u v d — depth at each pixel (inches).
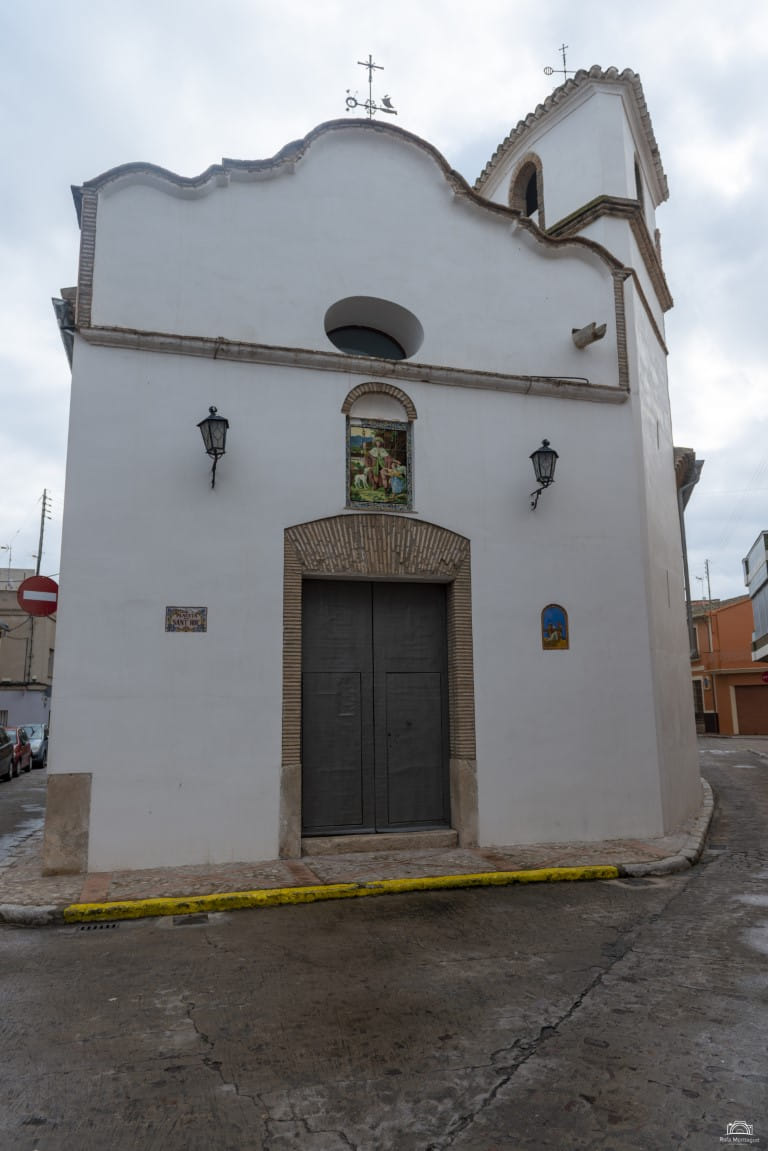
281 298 361.1
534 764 366.9
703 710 1605.6
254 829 322.7
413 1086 140.2
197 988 189.9
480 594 371.9
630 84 477.1
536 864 319.3
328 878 294.8
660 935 234.1
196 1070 146.6
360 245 379.6
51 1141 122.9
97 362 331.0
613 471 410.3
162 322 342.0
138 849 308.2
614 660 390.3
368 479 363.9
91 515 320.2
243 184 363.6
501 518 381.7
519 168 529.7
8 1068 147.6
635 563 405.7
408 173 395.5
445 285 392.8
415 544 364.5
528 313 407.5
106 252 340.5
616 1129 126.1
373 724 363.9
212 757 320.8
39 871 307.6
